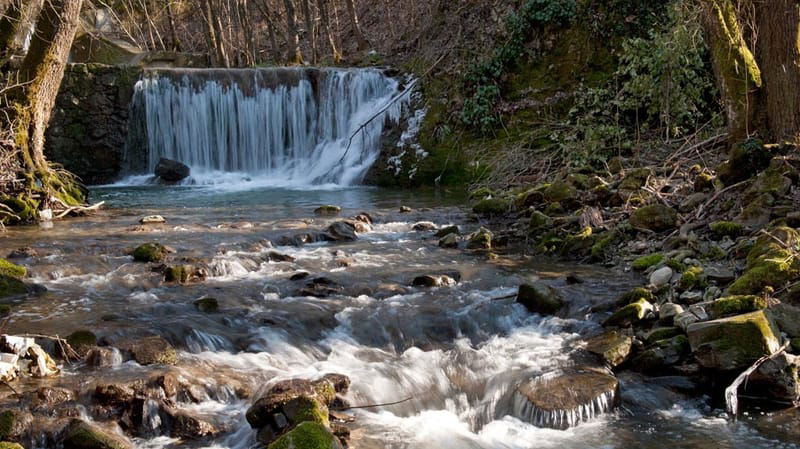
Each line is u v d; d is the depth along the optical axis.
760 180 9.29
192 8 32.50
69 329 6.74
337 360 6.46
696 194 10.09
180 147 20.62
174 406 5.44
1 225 11.56
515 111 17.64
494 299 7.81
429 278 8.40
